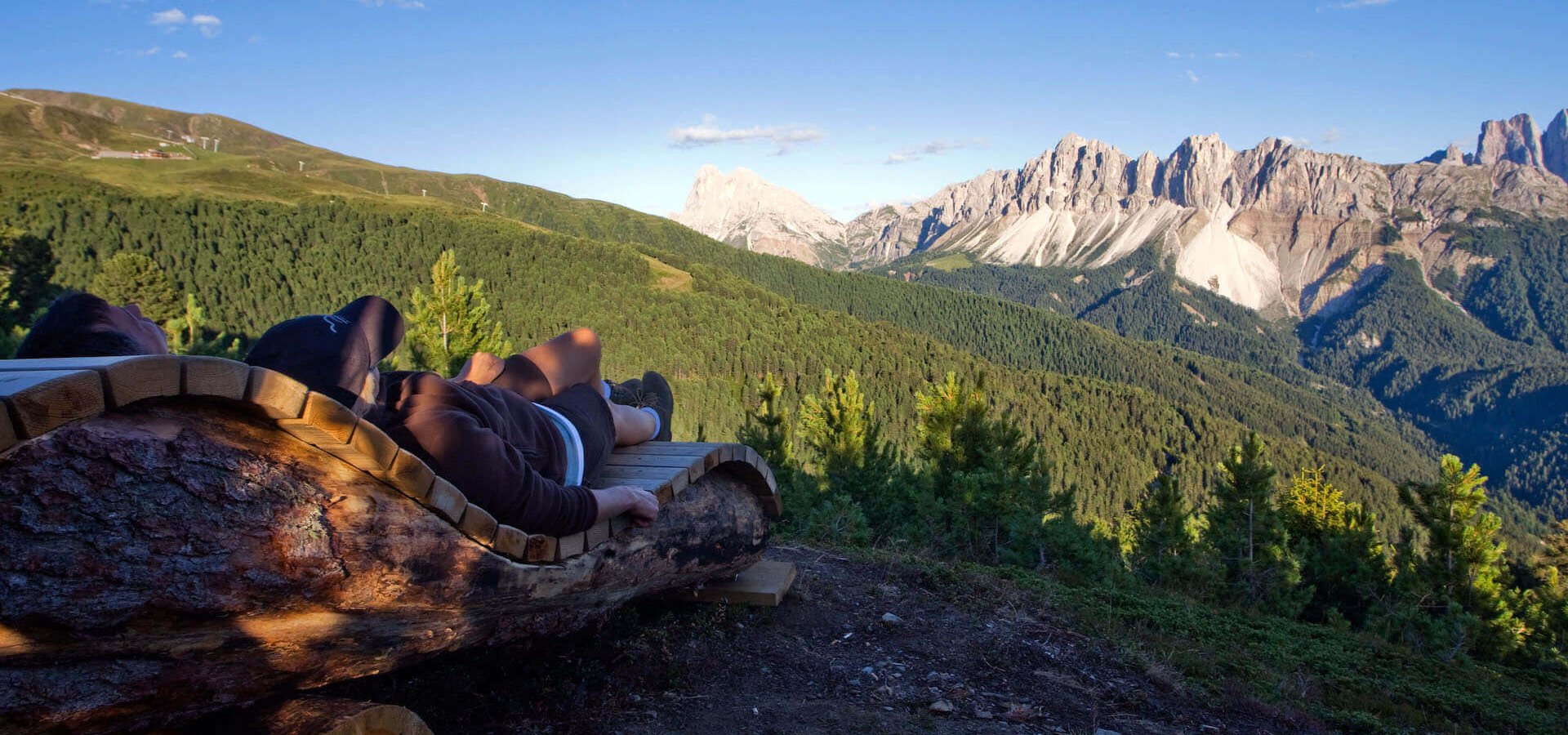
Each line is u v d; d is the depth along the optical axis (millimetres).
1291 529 22344
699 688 3318
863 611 4770
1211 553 13422
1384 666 6906
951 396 14289
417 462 1960
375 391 2326
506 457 2338
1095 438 126688
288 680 1900
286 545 1703
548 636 3043
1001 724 3531
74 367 1405
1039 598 5656
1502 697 6848
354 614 1913
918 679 3895
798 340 147750
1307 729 4293
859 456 15891
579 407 3158
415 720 1899
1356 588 17359
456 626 2322
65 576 1361
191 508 1545
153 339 2229
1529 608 16328
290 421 1716
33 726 1412
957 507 11039
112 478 1425
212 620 1601
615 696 3062
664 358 130875
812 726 3148
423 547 2027
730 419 109375
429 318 12680
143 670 1548
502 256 153875
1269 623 7734
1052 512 13266
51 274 30812
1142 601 6691
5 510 1289
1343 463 131625
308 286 130625
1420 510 15812
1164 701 4207
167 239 124875
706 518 3664
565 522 2557
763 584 4355
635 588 3297
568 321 138250
